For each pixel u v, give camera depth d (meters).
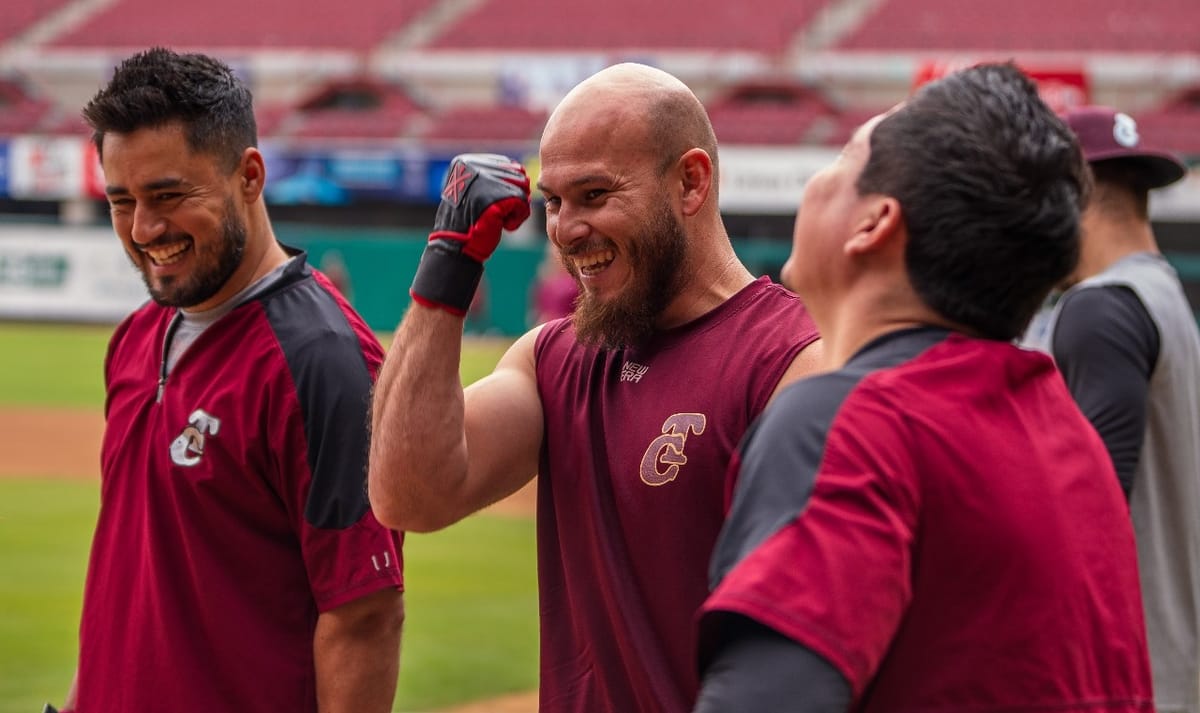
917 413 3.42
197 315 6.06
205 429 5.77
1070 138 3.66
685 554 4.83
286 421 5.70
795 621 3.14
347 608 5.73
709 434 4.85
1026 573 3.39
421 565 18.95
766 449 3.43
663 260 5.00
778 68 54.16
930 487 3.37
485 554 19.77
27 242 56.31
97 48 63.25
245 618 5.78
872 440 3.35
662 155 5.00
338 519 5.70
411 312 4.77
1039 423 3.68
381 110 58.22
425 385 4.69
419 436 4.69
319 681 5.80
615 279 5.05
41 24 64.50
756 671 3.16
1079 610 3.48
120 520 6.03
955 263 3.55
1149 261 6.93
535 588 17.64
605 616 5.02
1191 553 6.74
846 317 3.73
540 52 58.59
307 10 63.06
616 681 4.98
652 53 57.09
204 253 5.84
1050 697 3.38
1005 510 3.40
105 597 6.03
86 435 30.34
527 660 14.16
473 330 54.41
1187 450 6.68
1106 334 6.46
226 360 5.85
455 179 4.73
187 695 5.76
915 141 3.58
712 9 59.66
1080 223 3.69
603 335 5.07
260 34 62.78
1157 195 44.44
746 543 3.33
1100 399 6.41
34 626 15.13
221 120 5.83
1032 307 3.70
